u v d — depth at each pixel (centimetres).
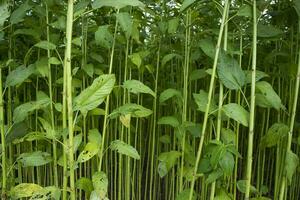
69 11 119
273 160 233
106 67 194
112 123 215
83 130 188
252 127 127
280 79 195
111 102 205
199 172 132
